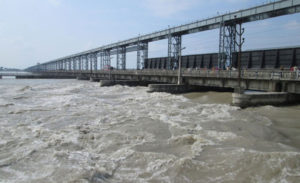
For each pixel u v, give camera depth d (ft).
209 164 35.91
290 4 134.92
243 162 35.70
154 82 249.14
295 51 153.28
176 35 238.48
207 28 197.57
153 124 64.18
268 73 115.96
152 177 32.55
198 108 92.07
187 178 32.07
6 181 31.30
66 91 176.04
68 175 32.37
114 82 235.61
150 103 109.60
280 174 31.71
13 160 38.34
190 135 51.37
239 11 163.02
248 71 132.46
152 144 47.06
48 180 31.14
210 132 55.52
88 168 34.81
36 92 167.73
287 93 104.53
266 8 147.02
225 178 31.68
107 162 37.73
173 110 87.92
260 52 176.76
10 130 58.54
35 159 38.78
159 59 296.10
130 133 55.26
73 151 43.06
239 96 95.96
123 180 31.73
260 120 70.64
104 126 62.69
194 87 176.76
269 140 51.34
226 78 139.95
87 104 106.42
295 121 70.59
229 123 65.41
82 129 59.36
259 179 31.01
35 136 53.11
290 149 43.88
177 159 37.81
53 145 46.34
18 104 106.93
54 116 77.82
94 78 373.20
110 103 111.34
